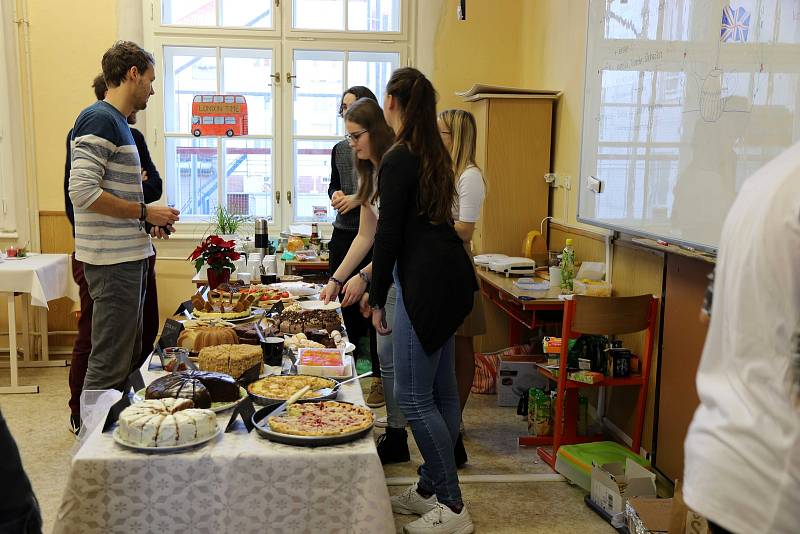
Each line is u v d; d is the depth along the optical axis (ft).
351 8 17.76
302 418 6.28
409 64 17.90
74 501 5.58
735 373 3.89
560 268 13.20
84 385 10.62
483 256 14.96
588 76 12.92
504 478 10.63
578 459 10.26
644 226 10.69
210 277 11.57
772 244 3.72
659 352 10.65
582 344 11.32
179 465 5.66
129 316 10.64
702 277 9.52
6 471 3.90
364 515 5.80
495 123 15.24
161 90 17.40
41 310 16.02
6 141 16.19
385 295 7.87
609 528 9.23
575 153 14.21
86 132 10.00
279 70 17.70
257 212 18.20
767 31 7.74
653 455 10.78
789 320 3.67
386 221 7.66
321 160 18.19
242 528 5.78
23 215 16.44
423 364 7.97
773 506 3.67
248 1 17.58
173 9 17.40
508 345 16.11
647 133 10.60
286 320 9.25
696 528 7.38
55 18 16.28
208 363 7.34
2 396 14.10
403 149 7.72
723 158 8.59
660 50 10.19
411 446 11.73
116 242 10.38
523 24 17.58
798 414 3.63
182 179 17.88
